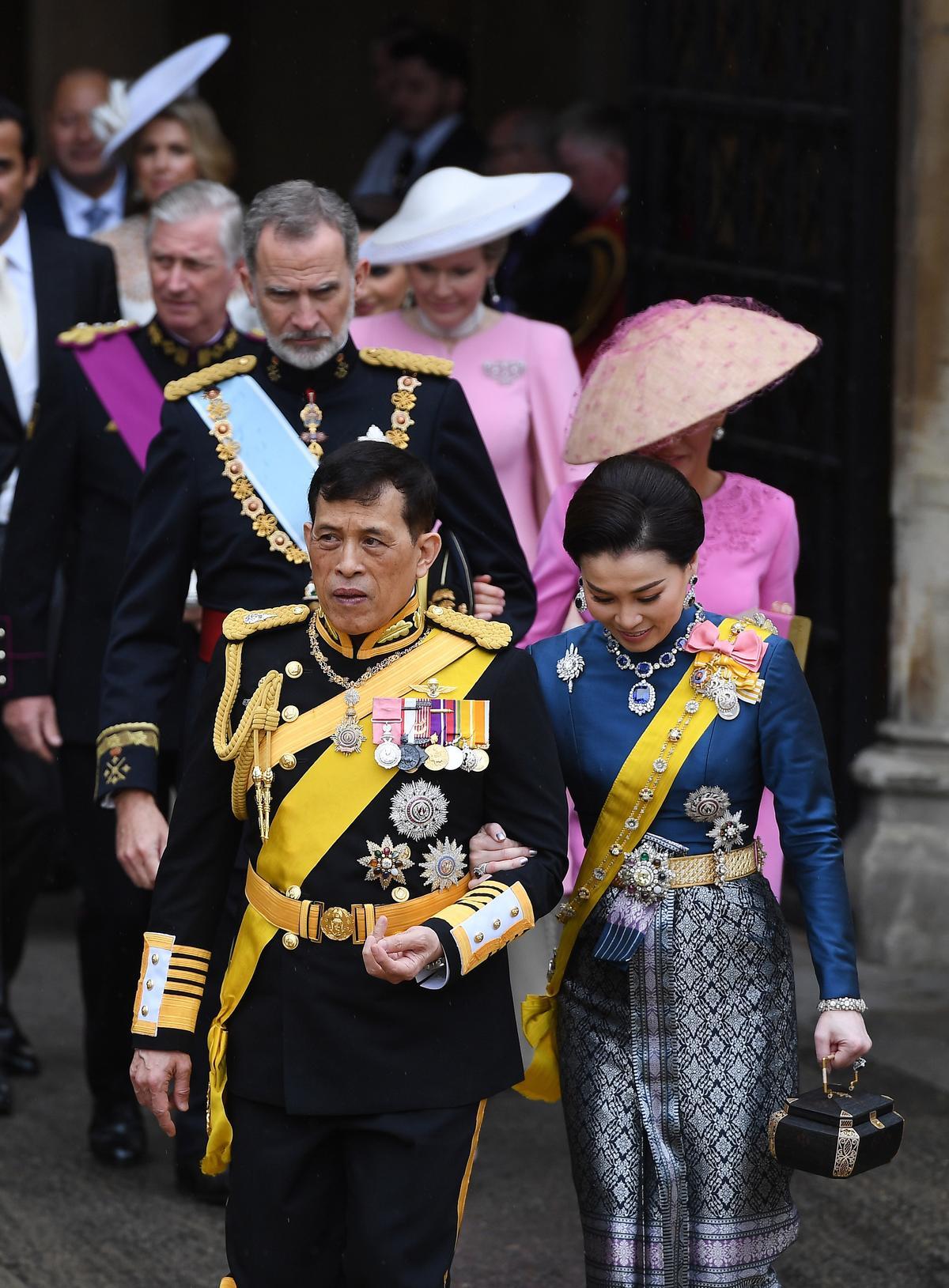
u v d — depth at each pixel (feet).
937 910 82.17
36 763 73.05
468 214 66.64
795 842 43.96
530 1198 61.26
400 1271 39.70
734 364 52.39
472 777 41.04
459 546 50.90
